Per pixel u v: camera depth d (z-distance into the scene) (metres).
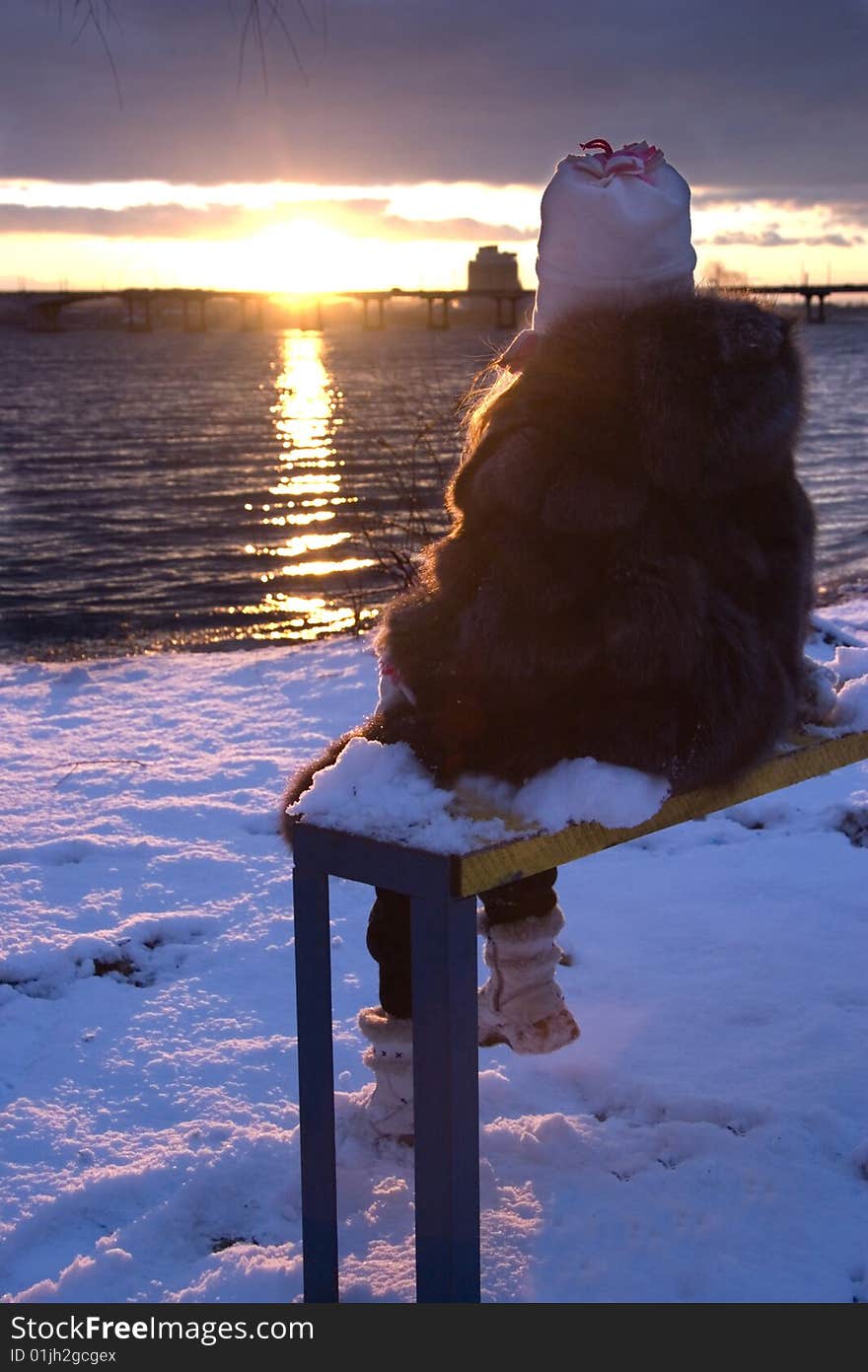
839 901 3.43
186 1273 2.08
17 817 4.30
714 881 3.61
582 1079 2.61
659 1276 2.02
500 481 1.75
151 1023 2.91
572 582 1.75
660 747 1.81
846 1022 2.79
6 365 123.50
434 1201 1.73
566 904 3.48
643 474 1.78
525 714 1.83
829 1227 2.13
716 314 1.80
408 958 2.16
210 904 3.58
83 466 34.66
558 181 1.98
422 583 2.03
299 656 6.64
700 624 1.78
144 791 4.56
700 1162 2.29
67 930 3.41
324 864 1.78
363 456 32.75
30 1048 2.82
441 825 1.70
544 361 1.83
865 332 145.88
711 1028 2.79
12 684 6.35
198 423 51.66
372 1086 2.53
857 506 19.03
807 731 2.15
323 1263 1.92
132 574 15.75
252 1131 2.45
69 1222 2.22
